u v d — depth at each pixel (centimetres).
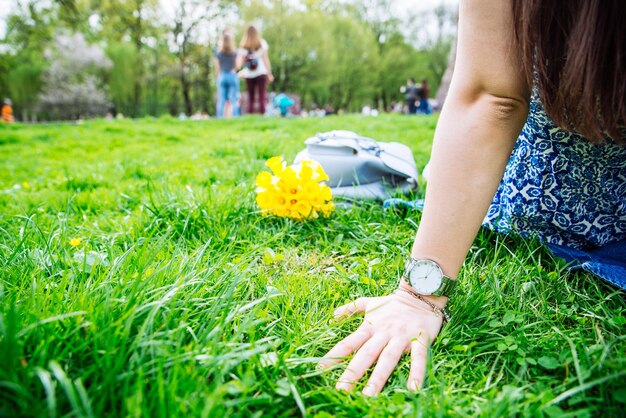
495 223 189
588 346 127
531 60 108
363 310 141
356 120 960
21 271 153
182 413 92
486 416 99
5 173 479
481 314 144
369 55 4453
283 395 107
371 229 221
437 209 128
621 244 176
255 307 132
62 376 88
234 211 237
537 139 168
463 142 124
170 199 245
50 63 4400
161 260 168
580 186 168
